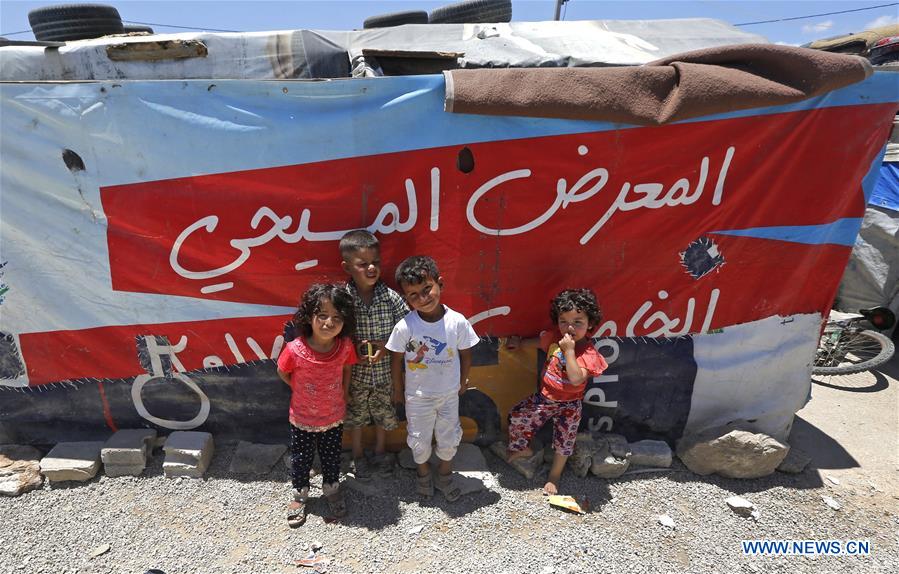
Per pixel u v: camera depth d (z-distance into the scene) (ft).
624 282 10.95
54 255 10.27
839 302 20.31
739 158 10.28
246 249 10.32
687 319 11.27
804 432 13.04
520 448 10.85
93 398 11.17
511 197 10.28
